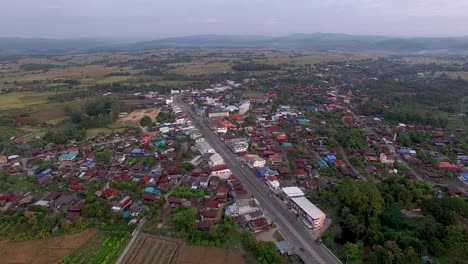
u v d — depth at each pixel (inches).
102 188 4827.8
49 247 3501.5
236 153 6146.7
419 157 5930.1
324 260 3282.5
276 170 5305.1
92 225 3873.0
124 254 3383.4
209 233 3622.0
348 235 3767.2
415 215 4104.3
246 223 3843.5
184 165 5452.8
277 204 4377.5
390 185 4645.7
